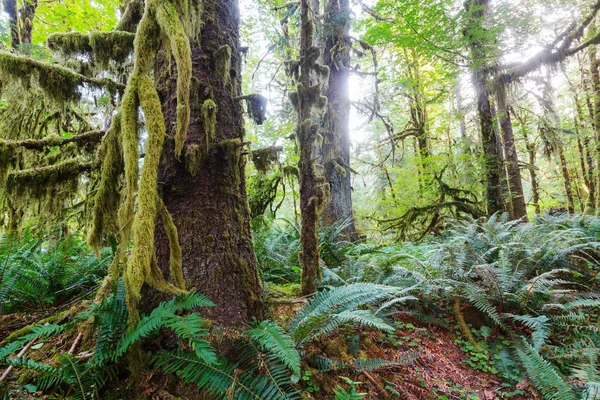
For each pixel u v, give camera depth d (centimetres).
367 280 370
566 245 412
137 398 182
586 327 293
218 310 220
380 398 222
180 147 184
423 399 233
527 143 996
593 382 217
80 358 197
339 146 590
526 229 469
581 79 965
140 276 164
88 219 270
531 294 322
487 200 700
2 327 251
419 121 1095
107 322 189
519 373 265
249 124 771
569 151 1159
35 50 436
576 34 646
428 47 651
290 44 496
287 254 465
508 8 591
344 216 572
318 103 306
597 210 738
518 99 849
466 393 246
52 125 373
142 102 178
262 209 472
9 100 270
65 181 241
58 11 622
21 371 193
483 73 674
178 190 230
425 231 745
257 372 198
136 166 177
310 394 204
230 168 247
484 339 307
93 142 259
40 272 300
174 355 191
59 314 251
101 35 279
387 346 277
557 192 1523
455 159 889
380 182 1169
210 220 231
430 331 311
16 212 255
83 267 327
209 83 243
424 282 339
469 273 360
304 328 219
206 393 186
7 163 214
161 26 181
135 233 167
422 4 623
